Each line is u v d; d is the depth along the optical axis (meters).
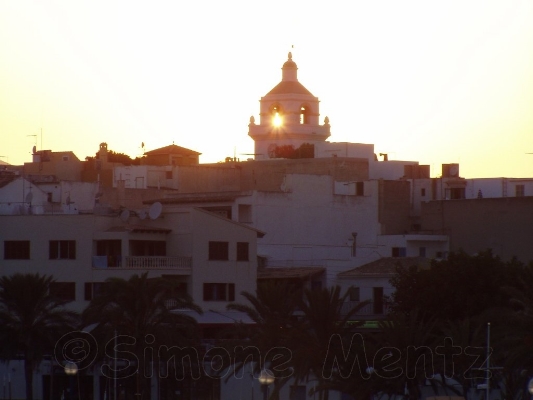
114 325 179.62
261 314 182.25
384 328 166.12
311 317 172.50
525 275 196.88
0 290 199.12
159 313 183.50
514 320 165.62
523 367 163.62
